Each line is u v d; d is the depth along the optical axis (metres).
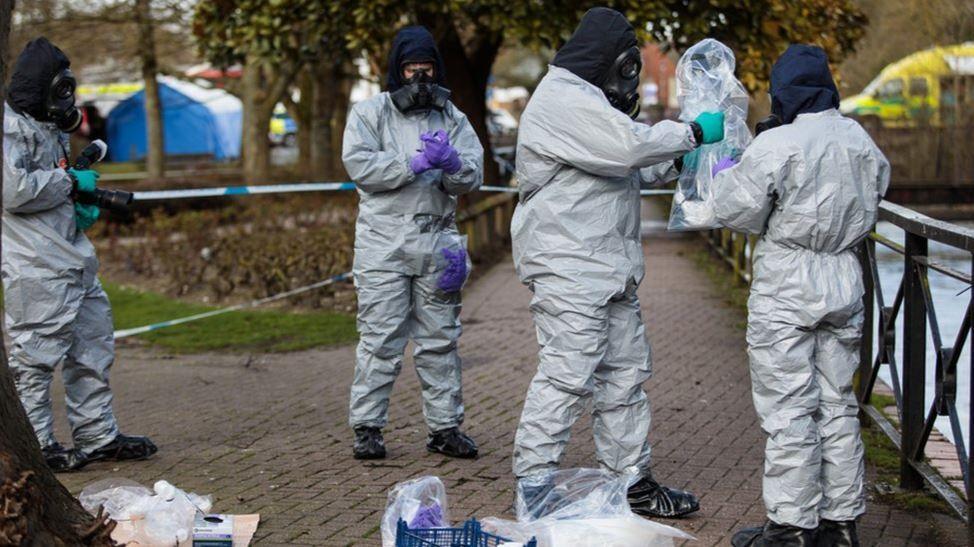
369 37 12.23
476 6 12.22
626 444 4.72
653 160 4.34
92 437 5.68
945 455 5.87
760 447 5.86
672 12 12.41
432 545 3.86
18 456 3.62
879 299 5.96
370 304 5.62
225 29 13.18
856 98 22.69
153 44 22.92
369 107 5.54
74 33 22.12
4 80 3.65
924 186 20.22
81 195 5.52
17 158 5.23
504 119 43.91
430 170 5.49
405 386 7.51
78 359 5.64
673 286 12.14
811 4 12.33
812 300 4.03
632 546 3.94
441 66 5.60
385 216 5.59
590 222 4.54
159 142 23.92
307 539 4.48
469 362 8.38
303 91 27.42
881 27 22.16
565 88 4.44
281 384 7.79
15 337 5.47
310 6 12.20
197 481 5.36
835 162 4.00
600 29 4.47
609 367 4.70
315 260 11.61
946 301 11.73
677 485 5.20
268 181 22.42
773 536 4.16
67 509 3.77
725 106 4.50
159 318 10.80
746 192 4.02
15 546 3.43
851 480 4.15
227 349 9.30
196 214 15.48
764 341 4.11
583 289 4.50
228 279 12.00
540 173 4.54
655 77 55.00
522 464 4.61
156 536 4.18
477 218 14.91
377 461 5.68
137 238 15.40
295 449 5.95
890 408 6.82
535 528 3.97
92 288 5.66
